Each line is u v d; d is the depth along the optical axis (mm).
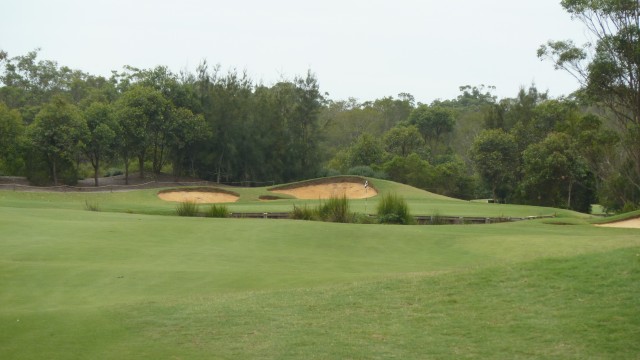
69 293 11734
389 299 9742
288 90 65688
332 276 13031
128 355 7594
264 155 61875
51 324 8953
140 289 12047
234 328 8609
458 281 10305
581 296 8828
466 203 44250
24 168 48938
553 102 60969
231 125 59500
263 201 45219
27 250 15922
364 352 7434
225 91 61531
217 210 31734
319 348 7633
